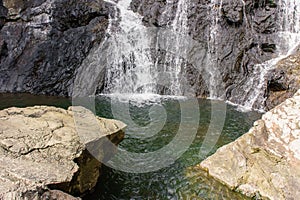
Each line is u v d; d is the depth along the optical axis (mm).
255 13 10562
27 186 3648
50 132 4695
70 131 4805
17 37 11000
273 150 5488
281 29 10367
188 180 5543
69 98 10133
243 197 5188
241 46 10484
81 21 11133
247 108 9312
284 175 5191
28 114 5211
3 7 11094
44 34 11016
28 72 10711
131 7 11570
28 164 4047
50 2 11062
